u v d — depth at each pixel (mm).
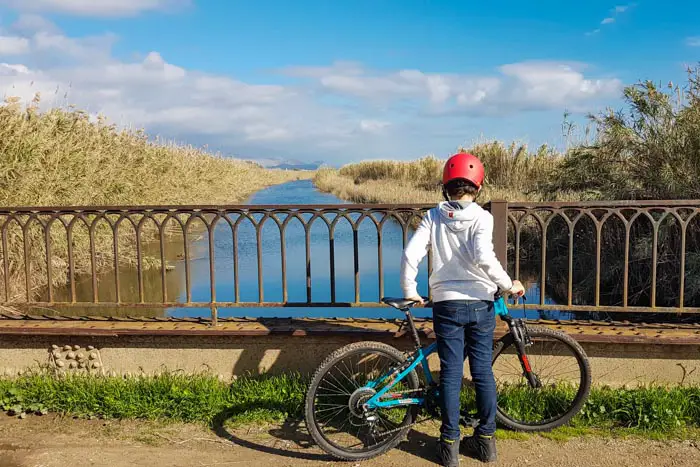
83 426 4062
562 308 4332
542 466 3473
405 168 28469
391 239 13109
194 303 4488
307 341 4316
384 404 3613
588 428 3912
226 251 11898
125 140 13359
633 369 4148
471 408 4074
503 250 4129
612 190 7605
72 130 10188
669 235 6746
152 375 4488
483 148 16719
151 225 13055
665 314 6473
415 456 3643
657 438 3752
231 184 26422
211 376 4430
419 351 3666
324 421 4059
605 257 7605
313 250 11891
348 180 36000
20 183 7773
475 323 3367
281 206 4430
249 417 4086
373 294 8070
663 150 7109
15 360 4582
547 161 14961
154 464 3557
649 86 7355
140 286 4574
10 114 8328
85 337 4488
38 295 7844
